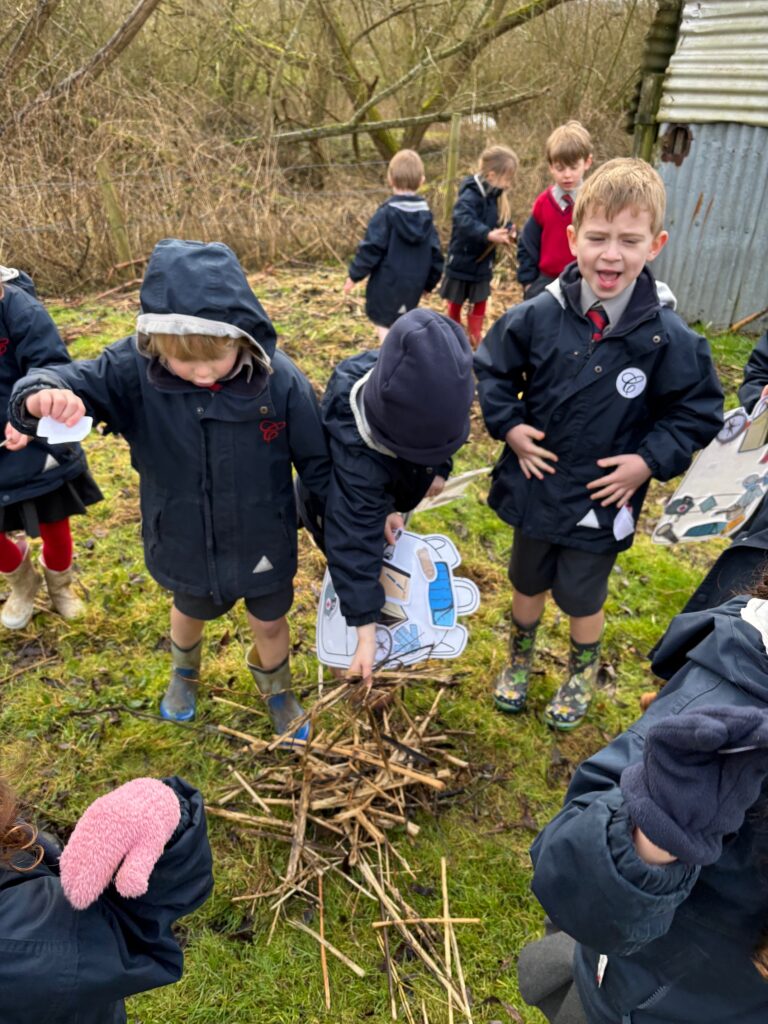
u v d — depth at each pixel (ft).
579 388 7.27
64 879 3.37
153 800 3.49
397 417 5.86
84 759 8.30
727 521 7.79
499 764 8.49
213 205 24.39
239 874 7.25
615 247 6.65
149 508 7.12
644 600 11.14
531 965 4.83
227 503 6.83
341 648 7.29
